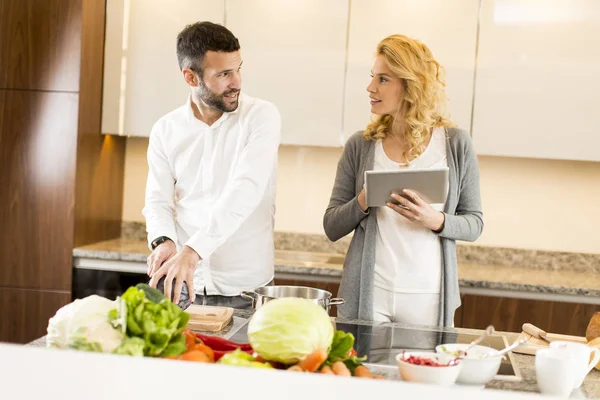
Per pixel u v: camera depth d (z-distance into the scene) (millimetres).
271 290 1857
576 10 3367
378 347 1655
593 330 1852
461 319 3244
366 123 3525
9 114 3492
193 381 787
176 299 1983
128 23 3631
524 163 3811
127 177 4059
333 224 2451
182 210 2508
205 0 3580
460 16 3434
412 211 2270
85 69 3496
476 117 3449
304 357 1210
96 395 784
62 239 3486
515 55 3412
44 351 815
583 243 3789
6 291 3529
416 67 2328
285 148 3955
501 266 3777
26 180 3498
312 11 3521
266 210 2549
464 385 1447
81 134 3492
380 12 3480
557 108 3404
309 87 3547
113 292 3477
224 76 2301
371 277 2348
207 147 2441
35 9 3449
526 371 1606
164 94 3633
